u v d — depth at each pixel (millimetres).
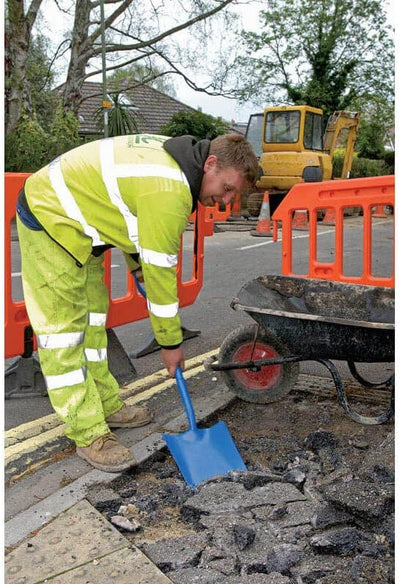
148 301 2932
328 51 32469
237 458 3131
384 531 2500
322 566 2312
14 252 10477
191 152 2756
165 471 3102
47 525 2588
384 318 3596
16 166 17047
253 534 2445
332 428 3547
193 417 3180
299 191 4723
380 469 2887
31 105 18266
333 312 3740
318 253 10953
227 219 17688
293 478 2916
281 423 3635
